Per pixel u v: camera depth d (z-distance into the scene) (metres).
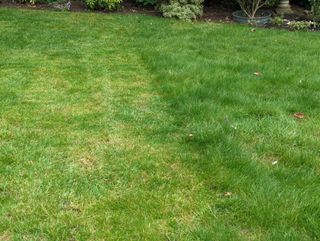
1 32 7.85
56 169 3.86
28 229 3.14
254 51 7.39
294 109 5.16
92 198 3.49
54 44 7.36
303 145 4.39
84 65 6.44
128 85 5.76
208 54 7.13
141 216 3.29
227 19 9.94
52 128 4.56
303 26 9.20
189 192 3.59
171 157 4.08
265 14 9.98
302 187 3.65
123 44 7.50
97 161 4.00
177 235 3.11
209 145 4.24
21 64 6.38
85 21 8.86
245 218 3.27
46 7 9.97
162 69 6.27
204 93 5.43
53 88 5.58
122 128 4.61
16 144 4.23
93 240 3.05
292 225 3.21
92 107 5.07
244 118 4.89
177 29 8.62
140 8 10.41
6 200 3.43
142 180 3.74
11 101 5.15
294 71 6.39
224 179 3.71
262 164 3.99
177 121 4.77
